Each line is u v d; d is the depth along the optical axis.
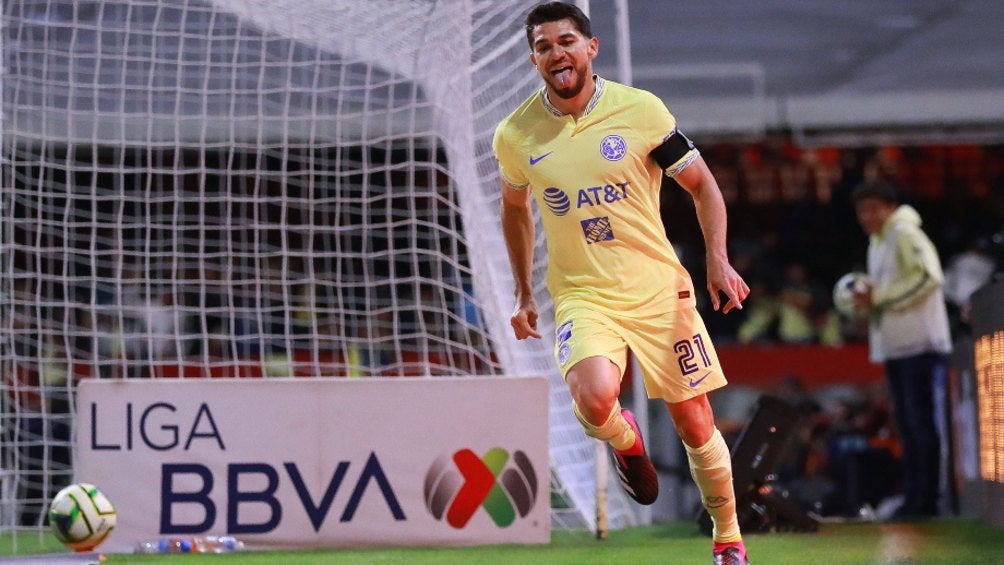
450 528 22.05
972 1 51.53
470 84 25.44
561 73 14.30
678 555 19.58
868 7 52.09
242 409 22.27
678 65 59.91
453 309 38.47
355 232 50.94
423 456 22.16
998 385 23.75
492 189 27.58
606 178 14.49
